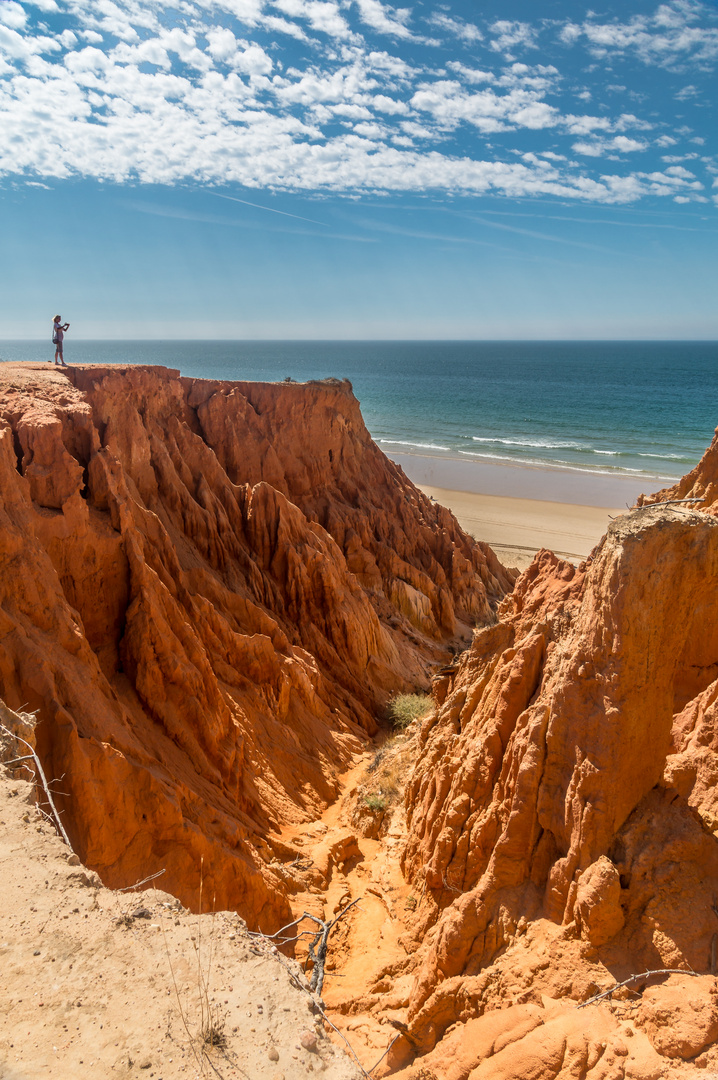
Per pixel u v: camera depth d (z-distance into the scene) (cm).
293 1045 564
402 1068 894
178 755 1541
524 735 1062
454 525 4256
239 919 714
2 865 711
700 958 793
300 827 1741
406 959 1156
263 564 2730
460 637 3609
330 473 3678
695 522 912
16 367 2225
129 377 2447
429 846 1295
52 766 1138
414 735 2148
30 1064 512
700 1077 671
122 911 684
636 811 947
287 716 2150
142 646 1571
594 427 12356
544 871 990
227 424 3056
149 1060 529
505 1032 806
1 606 1233
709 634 1278
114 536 1659
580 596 1177
